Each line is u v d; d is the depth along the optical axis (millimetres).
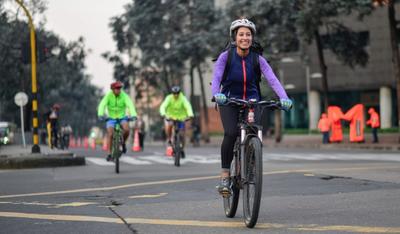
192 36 105250
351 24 133375
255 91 15180
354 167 31641
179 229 14070
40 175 31328
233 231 13633
